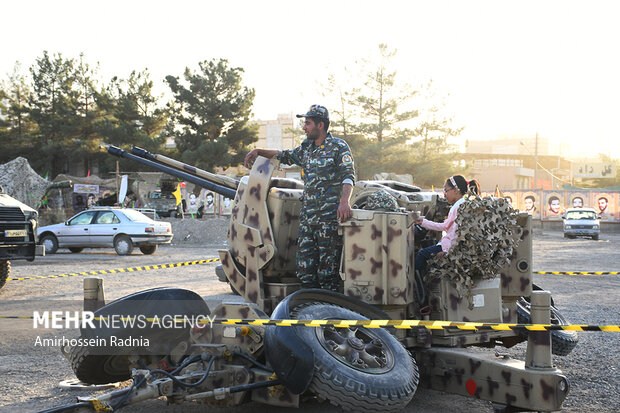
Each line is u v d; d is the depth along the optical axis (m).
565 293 12.46
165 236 21.50
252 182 5.00
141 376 3.78
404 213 4.60
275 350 3.85
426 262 4.95
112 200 39.94
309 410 4.54
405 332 4.71
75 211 40.28
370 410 3.74
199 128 52.81
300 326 3.93
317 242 4.85
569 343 6.22
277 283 5.04
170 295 4.59
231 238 5.22
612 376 6.00
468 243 4.65
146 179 49.22
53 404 4.81
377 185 5.62
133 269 7.80
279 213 4.96
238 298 10.09
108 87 56.03
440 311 4.77
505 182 92.31
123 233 21.02
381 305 4.56
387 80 53.91
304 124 4.91
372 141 55.47
